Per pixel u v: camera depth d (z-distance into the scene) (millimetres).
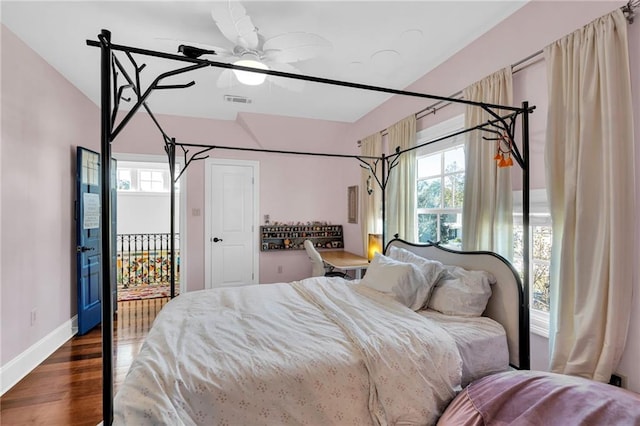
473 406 1327
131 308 4172
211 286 4574
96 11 2127
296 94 3598
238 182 4695
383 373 1390
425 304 2143
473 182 2389
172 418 1072
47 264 2807
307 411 1281
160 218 6926
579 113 1688
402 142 3316
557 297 1779
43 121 2760
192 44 2053
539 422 1163
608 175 1555
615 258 1506
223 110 4188
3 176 2275
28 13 2145
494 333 1757
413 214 3154
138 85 1369
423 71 2998
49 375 2439
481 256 2074
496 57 2279
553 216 1797
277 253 4879
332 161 5129
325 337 1579
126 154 4156
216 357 1371
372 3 2045
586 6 1720
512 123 1894
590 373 1576
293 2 2020
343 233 5066
